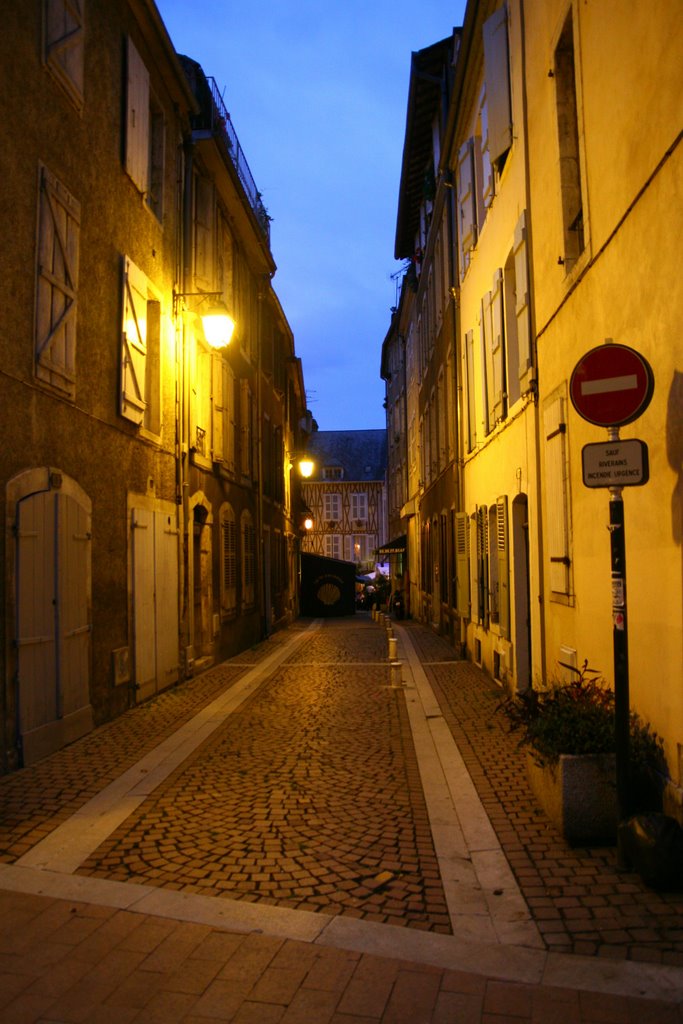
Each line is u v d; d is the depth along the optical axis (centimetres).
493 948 378
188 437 1274
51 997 336
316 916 413
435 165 1803
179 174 1265
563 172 739
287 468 2778
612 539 463
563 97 745
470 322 1368
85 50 880
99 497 909
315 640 2005
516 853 496
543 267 821
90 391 884
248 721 925
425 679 1248
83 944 382
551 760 530
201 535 1405
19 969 358
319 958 370
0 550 680
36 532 739
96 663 895
